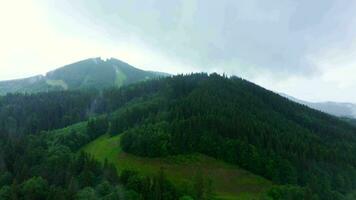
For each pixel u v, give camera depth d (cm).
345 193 16388
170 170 15938
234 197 14125
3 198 11225
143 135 17862
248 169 16900
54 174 12938
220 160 17450
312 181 15762
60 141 18462
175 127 18412
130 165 16250
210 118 19412
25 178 12862
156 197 11969
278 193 14475
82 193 11150
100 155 17850
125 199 11362
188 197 12244
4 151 15162
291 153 17888
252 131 19138
